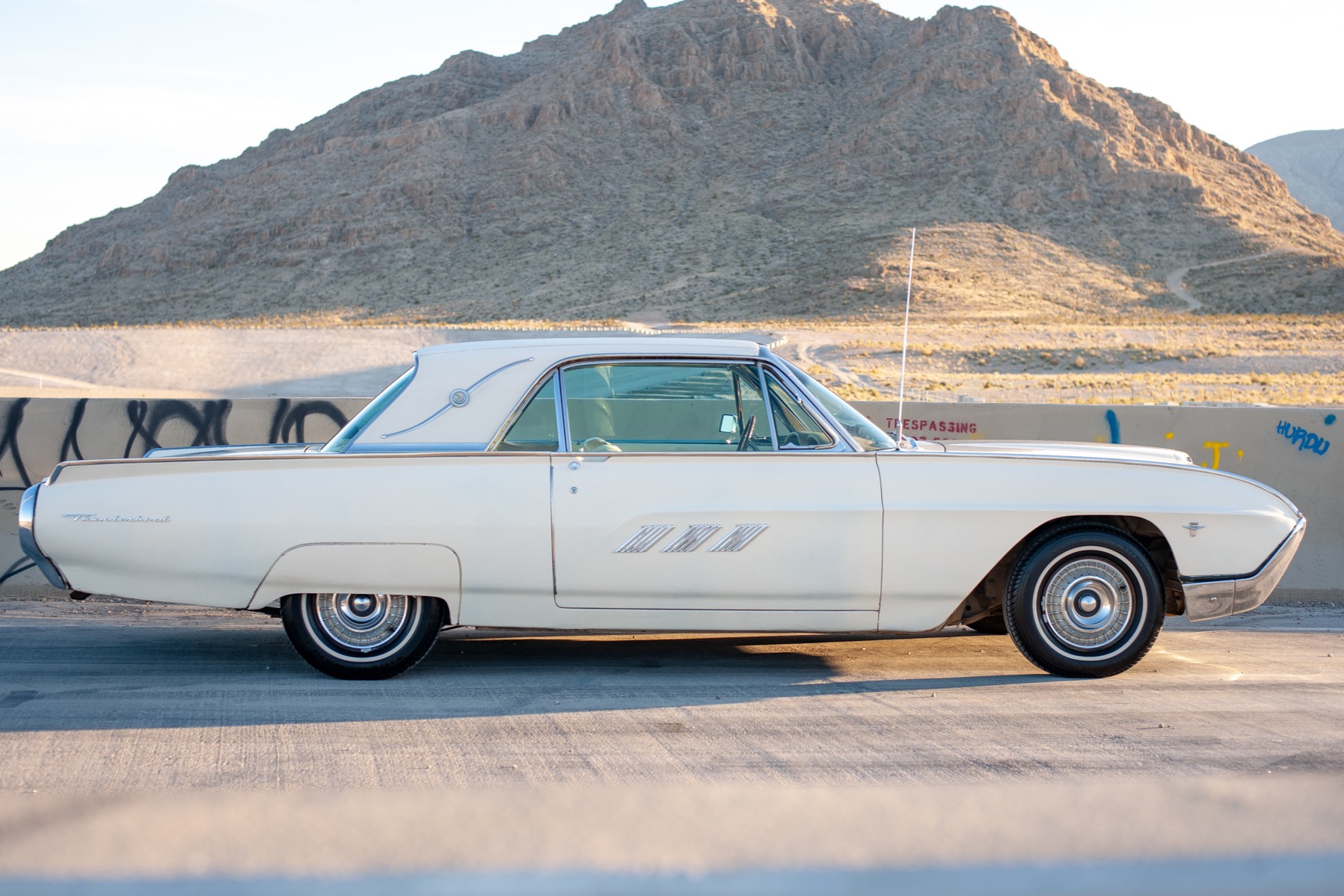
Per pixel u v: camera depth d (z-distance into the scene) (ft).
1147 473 18.21
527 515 17.12
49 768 13.44
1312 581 27.99
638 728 15.43
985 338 217.97
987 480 17.79
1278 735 15.28
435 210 606.14
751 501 17.25
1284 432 28.58
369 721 15.69
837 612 17.56
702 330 247.50
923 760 13.98
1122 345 198.70
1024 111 590.96
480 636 22.13
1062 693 17.63
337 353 212.84
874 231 483.51
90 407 27.96
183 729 15.23
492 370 18.13
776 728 15.49
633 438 18.30
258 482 17.21
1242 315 343.67
